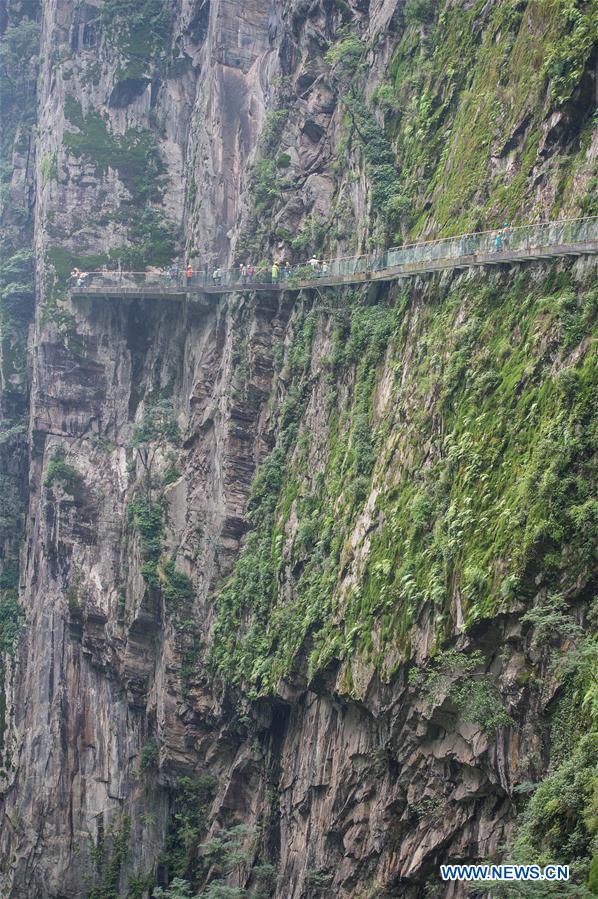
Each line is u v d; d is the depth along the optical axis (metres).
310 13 68.38
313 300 63.16
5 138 97.06
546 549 39.44
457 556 43.50
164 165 83.00
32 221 92.81
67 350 78.56
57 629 75.50
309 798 54.16
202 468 70.69
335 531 54.56
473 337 47.19
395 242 57.00
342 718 51.97
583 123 45.91
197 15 82.44
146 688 71.00
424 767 45.53
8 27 98.12
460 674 42.22
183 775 66.44
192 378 73.31
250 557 63.22
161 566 70.19
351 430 55.69
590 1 46.31
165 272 77.62
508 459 42.75
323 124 66.69
